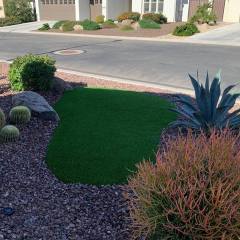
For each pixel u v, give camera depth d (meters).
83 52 16.67
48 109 7.14
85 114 7.57
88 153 5.67
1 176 4.86
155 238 3.38
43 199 4.36
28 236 3.68
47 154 5.61
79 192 4.54
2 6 36.12
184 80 10.96
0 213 4.04
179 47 17.77
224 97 6.58
